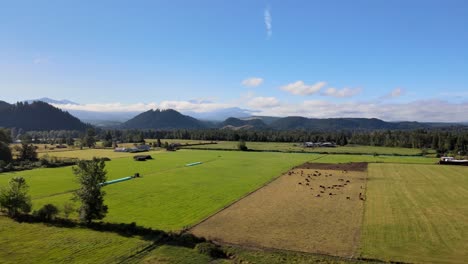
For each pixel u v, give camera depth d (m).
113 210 71.12
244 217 66.31
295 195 86.62
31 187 93.94
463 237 54.69
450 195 86.25
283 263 44.72
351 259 46.12
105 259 45.50
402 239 53.91
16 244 50.34
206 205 75.75
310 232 57.34
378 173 124.56
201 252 48.03
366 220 64.19
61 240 52.00
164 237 54.03
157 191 91.00
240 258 46.31
